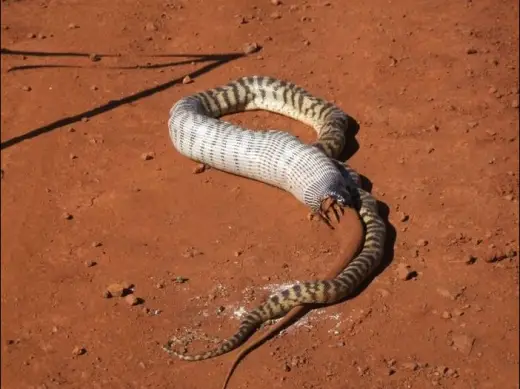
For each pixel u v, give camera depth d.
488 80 13.77
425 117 12.81
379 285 9.77
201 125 11.66
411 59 14.37
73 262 10.34
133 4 16.50
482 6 16.17
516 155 11.95
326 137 11.80
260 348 9.02
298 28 15.42
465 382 8.59
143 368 8.87
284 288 9.73
